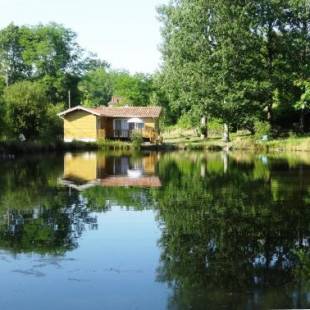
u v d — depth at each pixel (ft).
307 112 180.65
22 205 55.06
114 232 42.52
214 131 204.44
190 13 159.74
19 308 26.71
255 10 164.86
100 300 27.76
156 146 164.96
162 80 196.65
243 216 48.98
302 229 43.65
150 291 29.04
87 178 80.02
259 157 123.75
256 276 31.55
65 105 276.62
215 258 35.29
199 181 75.46
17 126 143.02
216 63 159.22
